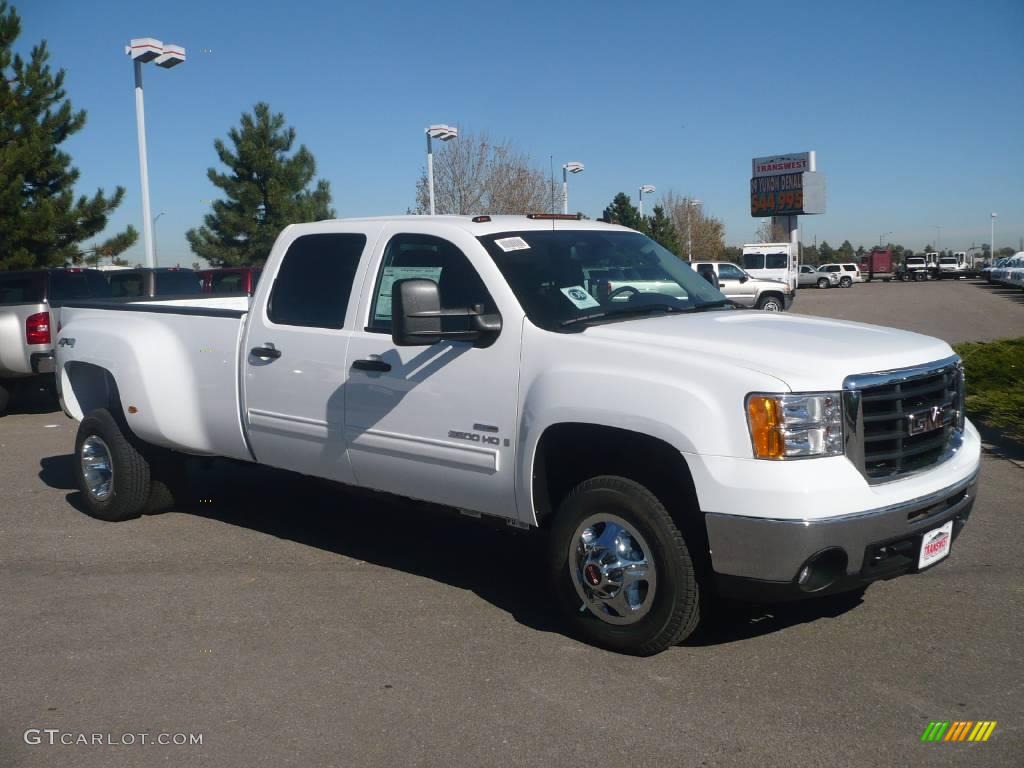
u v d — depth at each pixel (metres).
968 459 4.79
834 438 4.18
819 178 63.62
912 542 4.38
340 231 5.95
